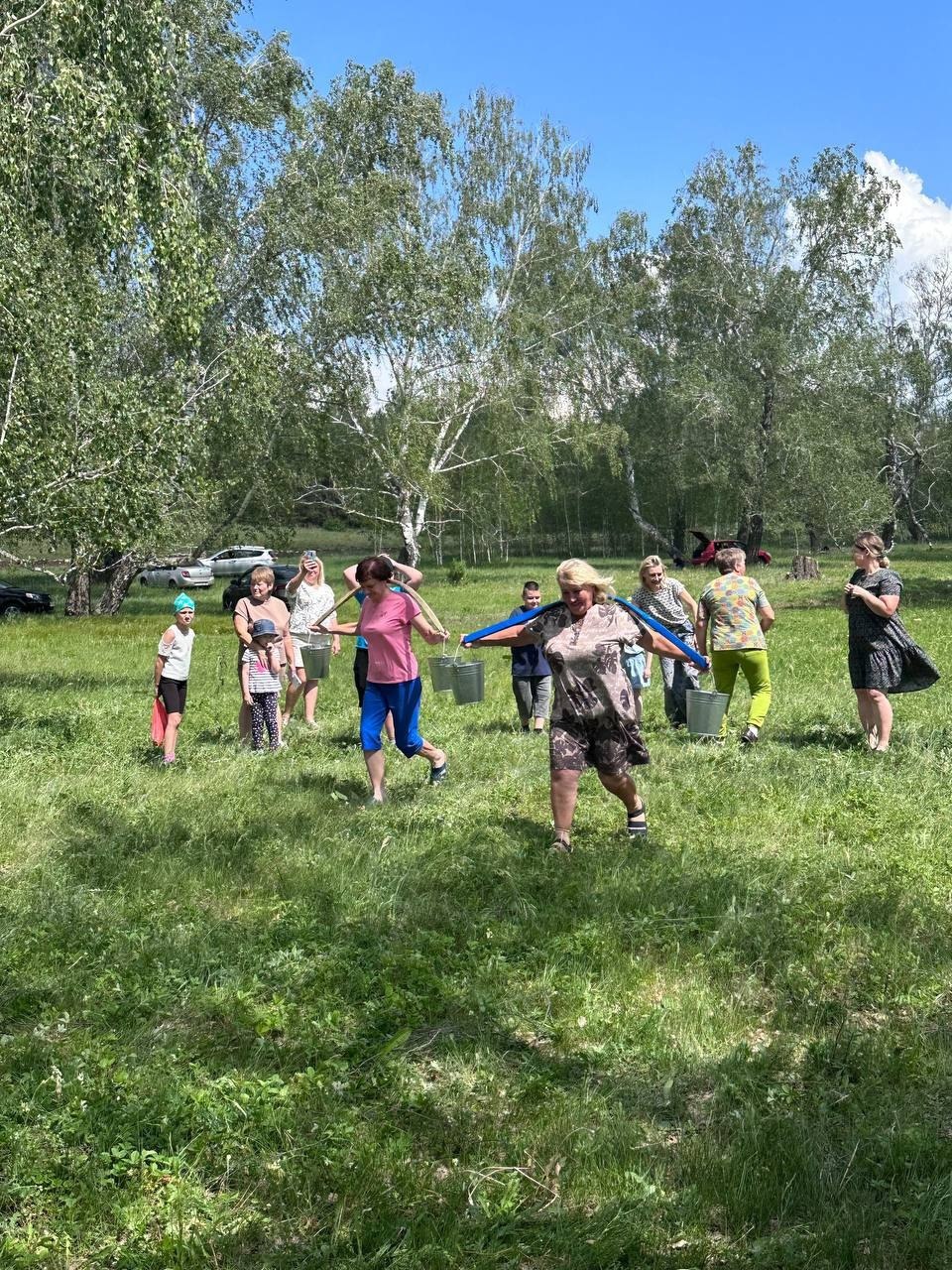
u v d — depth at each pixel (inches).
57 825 341.1
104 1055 187.6
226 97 1251.2
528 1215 146.4
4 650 975.0
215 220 1288.1
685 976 221.6
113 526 680.4
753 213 1969.7
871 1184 151.2
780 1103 172.4
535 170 1915.6
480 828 319.9
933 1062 183.8
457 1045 192.5
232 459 1370.6
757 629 460.1
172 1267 138.0
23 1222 148.9
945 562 2190.0
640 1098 176.2
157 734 445.1
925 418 2485.2
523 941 237.6
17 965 227.6
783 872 278.1
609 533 3034.0
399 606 364.5
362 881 276.8
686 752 431.8
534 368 1892.2
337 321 1393.9
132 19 738.8
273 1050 191.5
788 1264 135.9
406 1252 138.2
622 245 2215.8
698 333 2068.2
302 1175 154.7
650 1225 143.9
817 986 213.0
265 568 490.3
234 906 269.4
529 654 494.3
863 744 446.3
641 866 284.2
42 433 672.4
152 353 1139.9
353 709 581.0
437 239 1727.4
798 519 1925.4
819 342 1888.5
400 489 1715.1
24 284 679.1
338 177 1469.0
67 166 709.9
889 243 1900.8
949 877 276.8
